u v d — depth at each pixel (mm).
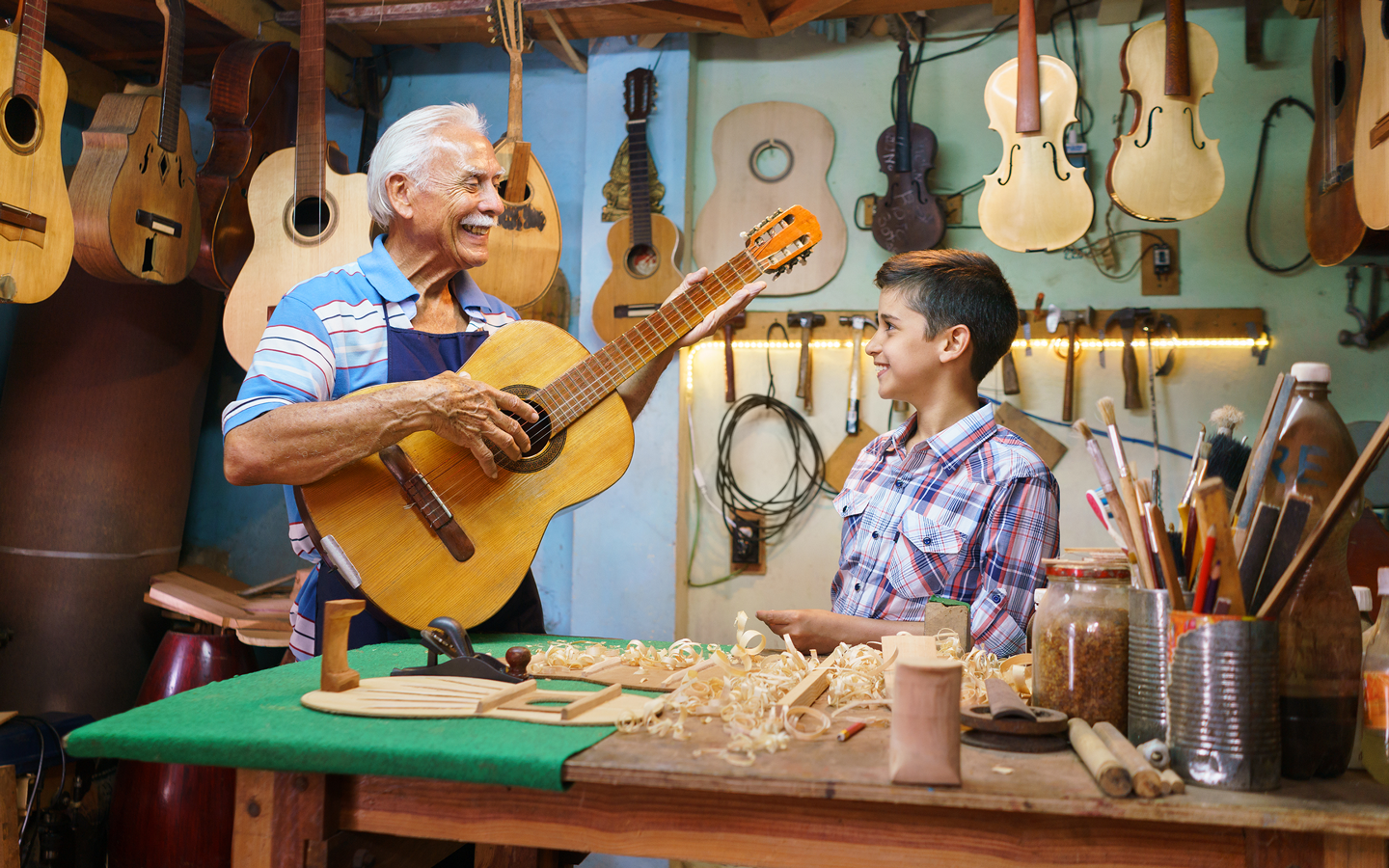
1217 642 887
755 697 1140
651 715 1093
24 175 2547
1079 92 3863
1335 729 907
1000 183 3438
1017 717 1014
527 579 2023
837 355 4027
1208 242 3756
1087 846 893
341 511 1695
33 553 3324
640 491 3953
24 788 2773
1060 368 3826
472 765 950
